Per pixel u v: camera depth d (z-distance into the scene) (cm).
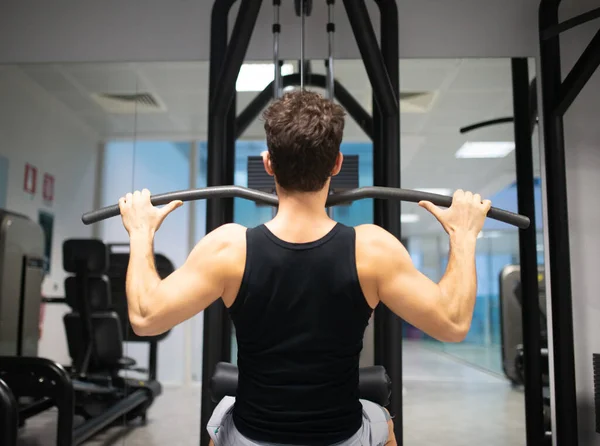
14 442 179
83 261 362
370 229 95
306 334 88
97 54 272
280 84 240
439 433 303
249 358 91
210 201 214
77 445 277
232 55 201
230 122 261
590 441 239
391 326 212
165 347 470
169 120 414
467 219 100
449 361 449
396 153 213
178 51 269
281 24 263
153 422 351
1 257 287
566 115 255
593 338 244
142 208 103
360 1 188
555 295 228
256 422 90
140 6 272
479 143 316
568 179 253
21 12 276
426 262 394
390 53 225
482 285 399
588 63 205
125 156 428
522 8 262
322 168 91
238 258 90
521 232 265
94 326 362
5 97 322
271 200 113
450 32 263
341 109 95
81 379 351
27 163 344
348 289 88
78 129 398
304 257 89
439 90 300
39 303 317
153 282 95
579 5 259
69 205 388
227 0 225
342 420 90
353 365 94
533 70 264
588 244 249
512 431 306
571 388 222
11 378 248
